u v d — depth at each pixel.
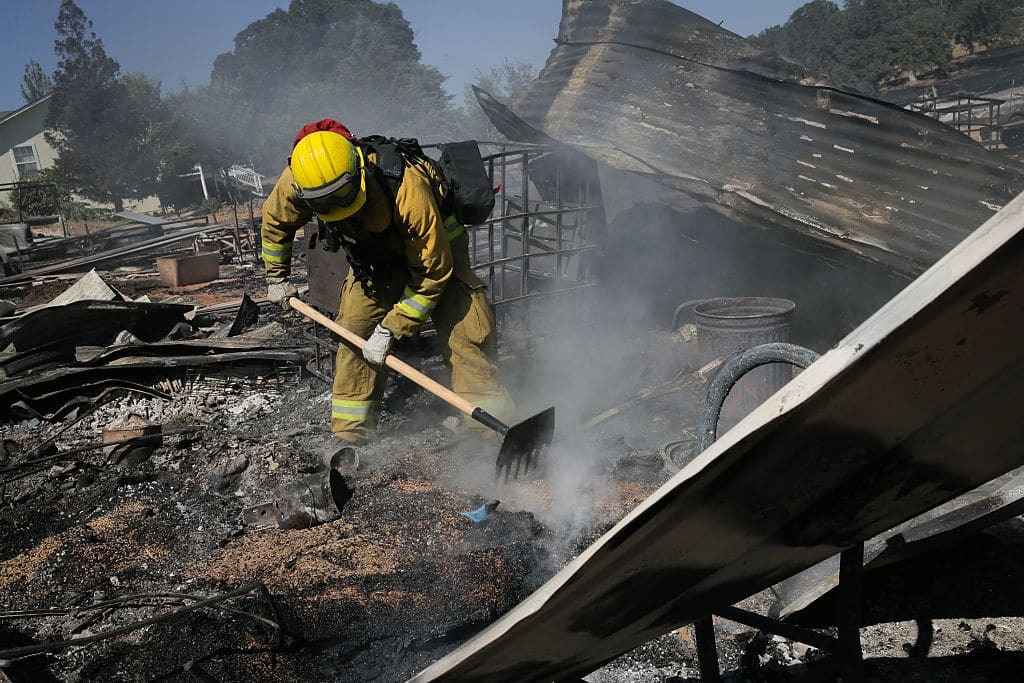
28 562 3.24
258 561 3.03
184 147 28.16
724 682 2.58
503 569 2.94
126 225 17.14
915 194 4.99
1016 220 0.98
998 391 1.26
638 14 7.96
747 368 2.70
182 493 3.88
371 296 4.11
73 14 26.22
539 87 8.73
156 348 5.66
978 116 16.77
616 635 1.74
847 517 1.53
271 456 4.29
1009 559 3.12
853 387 1.17
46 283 10.66
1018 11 33.72
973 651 2.64
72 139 26.98
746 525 1.46
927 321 1.08
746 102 6.15
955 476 1.46
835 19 33.53
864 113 5.43
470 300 4.00
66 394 5.31
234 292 10.03
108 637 2.58
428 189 3.67
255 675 2.58
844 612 2.05
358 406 4.30
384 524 3.22
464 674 1.72
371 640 2.74
